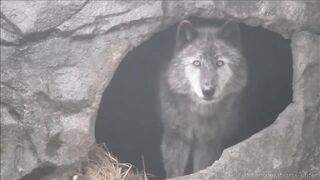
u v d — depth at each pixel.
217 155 11.48
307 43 9.98
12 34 9.02
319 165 10.27
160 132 12.83
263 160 9.84
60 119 9.20
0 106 9.16
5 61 9.03
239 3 9.77
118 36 9.38
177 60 11.05
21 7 9.00
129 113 13.84
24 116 9.09
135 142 13.59
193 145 11.61
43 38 9.14
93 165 10.02
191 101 11.06
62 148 9.27
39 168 9.23
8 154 9.22
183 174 11.58
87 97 9.27
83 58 9.26
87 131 9.34
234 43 11.09
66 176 9.45
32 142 9.16
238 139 11.71
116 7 9.30
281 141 9.91
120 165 10.74
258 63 12.99
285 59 13.00
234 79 11.04
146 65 13.12
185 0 9.64
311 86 10.06
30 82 9.09
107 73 9.38
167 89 11.36
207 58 10.67
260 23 9.97
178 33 10.99
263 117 12.95
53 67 9.16
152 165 13.23
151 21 9.48
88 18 9.20
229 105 11.21
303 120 10.03
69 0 9.14
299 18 9.91
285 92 13.16
